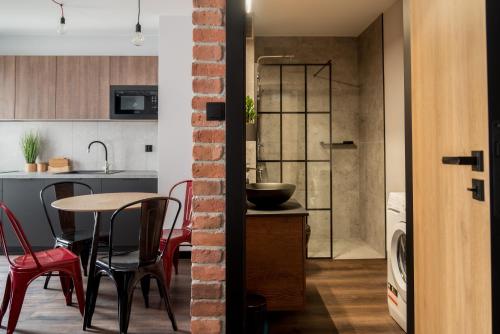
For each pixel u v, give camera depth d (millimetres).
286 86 4734
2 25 4359
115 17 4141
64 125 4805
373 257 4082
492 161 1305
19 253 4242
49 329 2455
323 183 4691
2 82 4398
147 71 4461
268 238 2410
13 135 4773
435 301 1748
